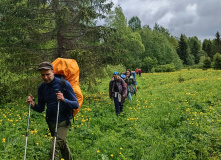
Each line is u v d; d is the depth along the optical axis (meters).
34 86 9.44
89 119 6.52
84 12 9.28
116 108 7.34
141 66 57.81
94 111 7.85
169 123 5.97
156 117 6.69
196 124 5.38
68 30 10.05
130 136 5.19
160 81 25.67
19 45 9.34
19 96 9.88
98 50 9.95
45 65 3.01
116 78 7.41
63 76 3.48
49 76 3.04
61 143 3.20
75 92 3.46
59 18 9.11
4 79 10.17
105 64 10.34
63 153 3.40
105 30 9.92
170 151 4.18
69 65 3.48
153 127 5.79
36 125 5.72
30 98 3.22
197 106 7.86
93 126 5.88
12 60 8.85
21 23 9.10
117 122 6.29
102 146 4.43
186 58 94.38
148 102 9.60
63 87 3.14
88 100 10.46
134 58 56.22
